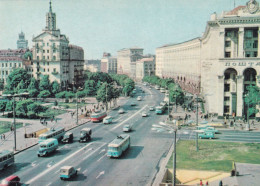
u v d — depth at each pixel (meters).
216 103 87.56
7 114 96.94
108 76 186.38
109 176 42.28
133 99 137.12
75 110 104.50
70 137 61.34
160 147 57.00
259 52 80.94
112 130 72.38
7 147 57.84
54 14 170.50
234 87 84.88
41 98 133.00
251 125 76.81
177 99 97.50
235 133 68.19
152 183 39.47
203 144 58.75
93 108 109.50
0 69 169.12
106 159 50.00
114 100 119.81
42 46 150.88
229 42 84.88
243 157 49.78
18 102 93.12
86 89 147.00
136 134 68.00
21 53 197.62
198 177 41.66
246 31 83.25
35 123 82.38
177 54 192.88
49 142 52.62
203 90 109.88
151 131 70.69
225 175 40.50
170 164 46.69
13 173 43.69
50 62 150.25
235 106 85.19
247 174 40.22
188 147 56.59
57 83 143.12
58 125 79.19
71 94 123.88
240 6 91.06
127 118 88.44
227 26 81.81
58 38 149.25
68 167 41.41
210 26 86.75
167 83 166.38
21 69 140.88
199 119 84.06
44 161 49.22
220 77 83.81
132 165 46.84
